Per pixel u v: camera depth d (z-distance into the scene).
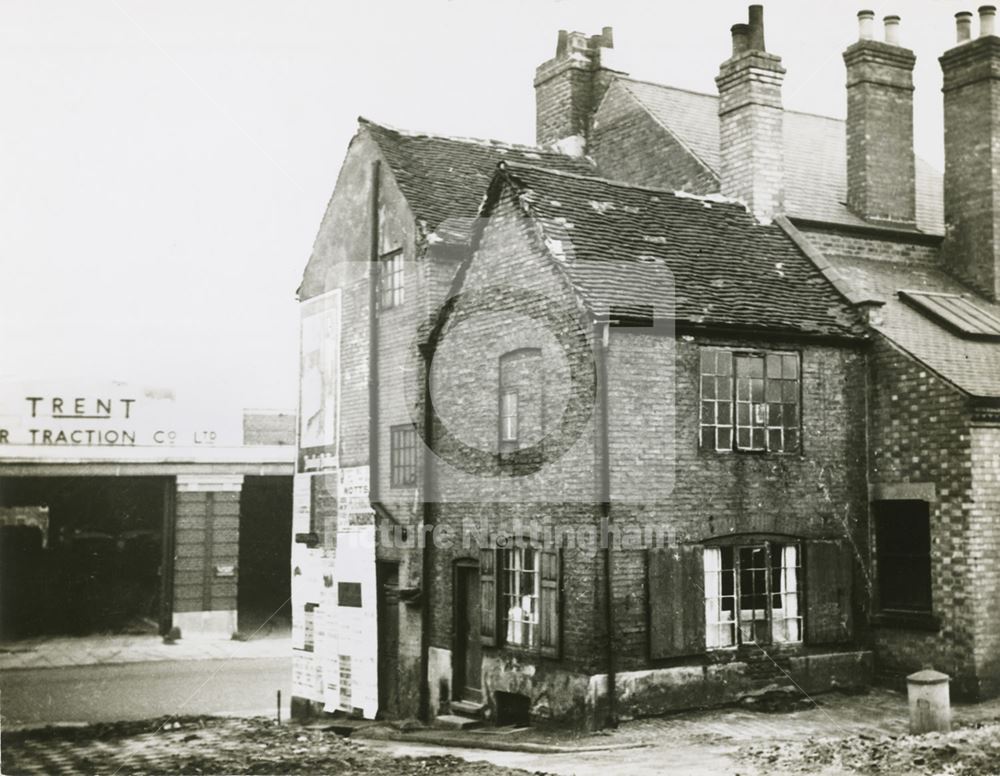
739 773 10.48
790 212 17.98
